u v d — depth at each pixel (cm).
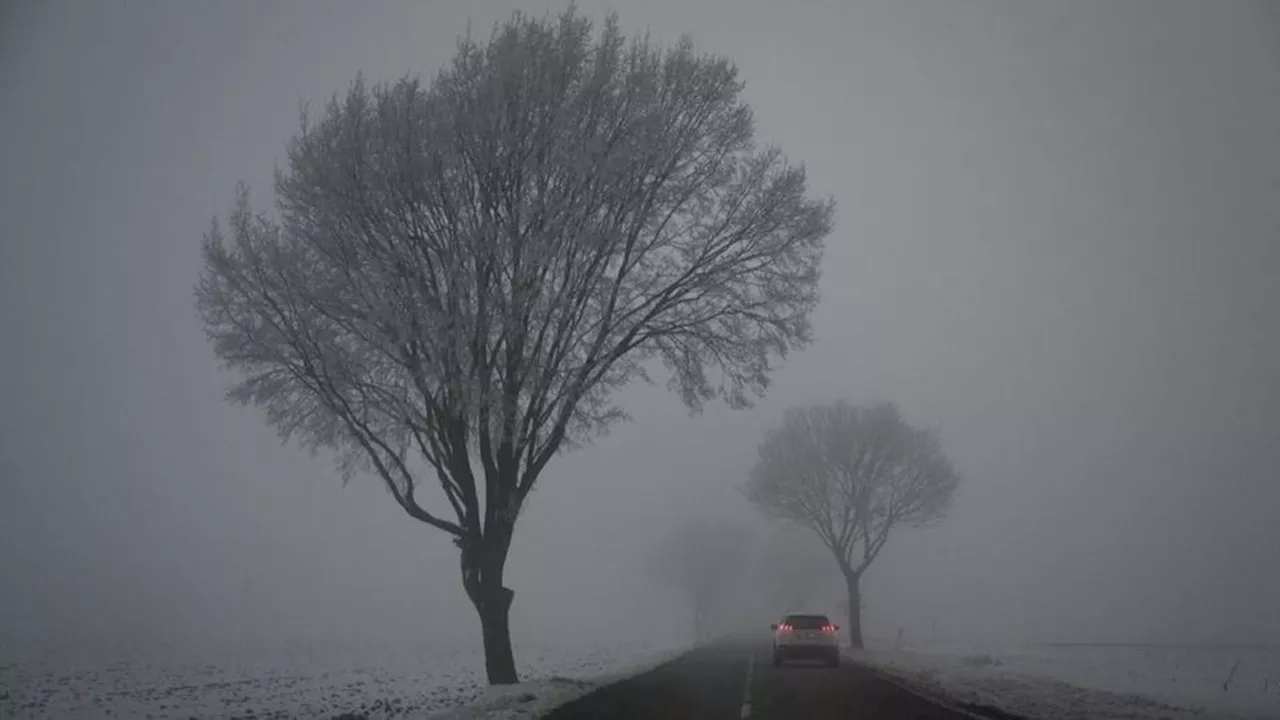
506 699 2033
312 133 2206
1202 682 2919
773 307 2348
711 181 2289
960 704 2142
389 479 2284
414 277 2080
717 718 1838
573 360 2228
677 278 2300
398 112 2111
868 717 1875
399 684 2777
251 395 2236
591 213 2131
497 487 2341
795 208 2306
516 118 2092
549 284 2131
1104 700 2230
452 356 2053
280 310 2102
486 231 2038
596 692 2373
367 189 2053
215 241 2181
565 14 2258
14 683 2719
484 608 2359
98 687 2611
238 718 1800
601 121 2183
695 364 2339
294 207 2178
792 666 3684
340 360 2061
